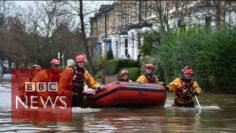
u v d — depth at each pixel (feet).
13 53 200.64
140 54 129.90
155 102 52.11
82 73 50.14
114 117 42.29
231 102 61.41
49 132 32.40
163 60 92.53
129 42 162.71
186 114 45.42
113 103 50.47
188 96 52.85
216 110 49.88
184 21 113.60
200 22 111.86
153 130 33.55
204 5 102.12
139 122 38.45
